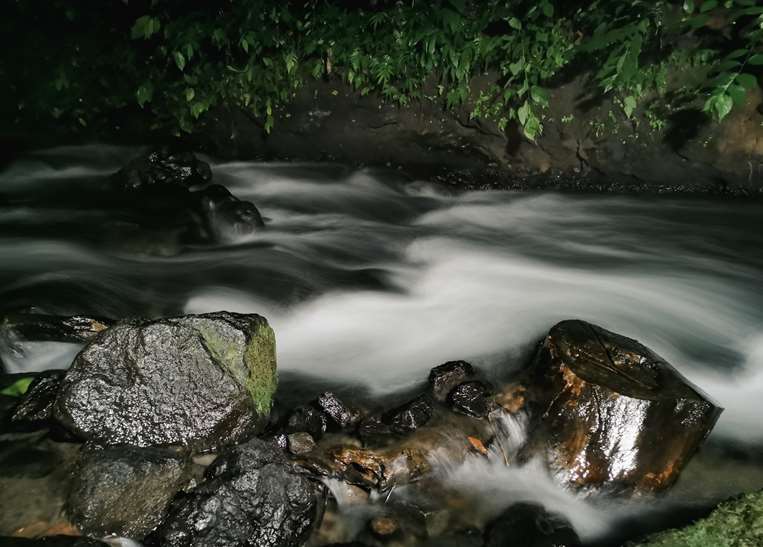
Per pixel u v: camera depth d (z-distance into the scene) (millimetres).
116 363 1922
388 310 3047
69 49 4902
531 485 1943
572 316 2975
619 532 1794
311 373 2479
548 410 2027
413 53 4133
